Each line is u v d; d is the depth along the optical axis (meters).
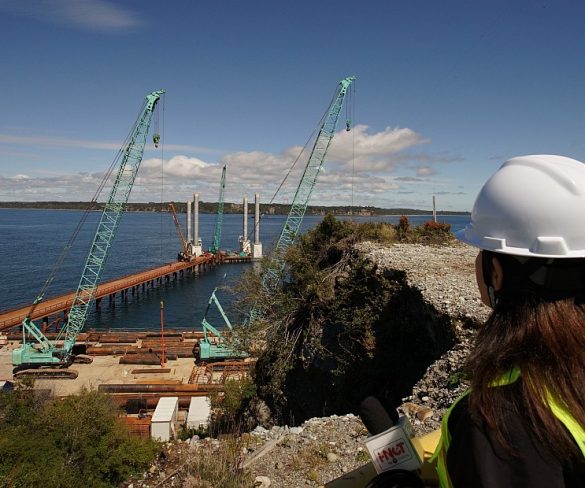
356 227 26.09
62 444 11.62
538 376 1.05
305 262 24.17
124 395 33.41
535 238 1.24
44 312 58.28
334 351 16.84
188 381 38.53
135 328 59.81
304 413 18.00
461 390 7.99
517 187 1.33
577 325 1.11
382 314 15.52
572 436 1.00
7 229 195.50
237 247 148.38
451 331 11.06
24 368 43.62
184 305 73.38
